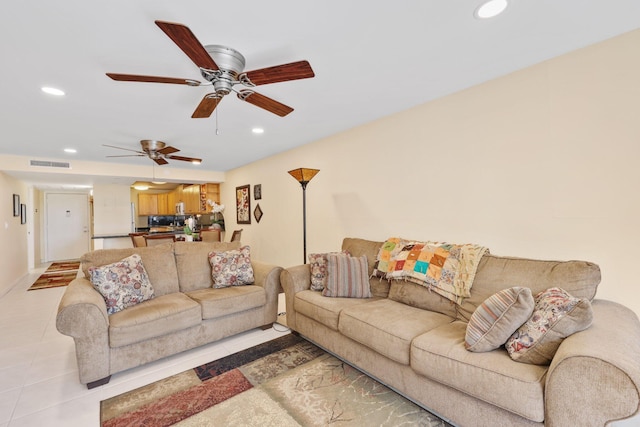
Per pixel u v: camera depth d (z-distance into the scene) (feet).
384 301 8.05
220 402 6.31
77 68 6.48
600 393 3.63
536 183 7.11
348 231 12.06
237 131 11.70
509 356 4.86
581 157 6.47
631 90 5.85
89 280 8.47
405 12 4.98
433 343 5.49
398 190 10.11
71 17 4.82
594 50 6.22
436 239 9.09
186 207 25.36
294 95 8.41
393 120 10.16
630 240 5.98
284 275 9.70
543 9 5.02
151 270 9.45
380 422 5.63
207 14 4.88
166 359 8.16
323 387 6.79
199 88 7.56
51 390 6.81
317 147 13.38
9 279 16.46
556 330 4.44
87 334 6.77
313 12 4.91
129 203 23.36
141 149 14.01
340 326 7.38
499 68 7.17
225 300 9.02
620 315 5.04
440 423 5.56
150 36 5.41
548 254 6.98
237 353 8.50
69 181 19.77
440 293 7.22
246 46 5.90
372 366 6.80
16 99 8.00
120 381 7.14
